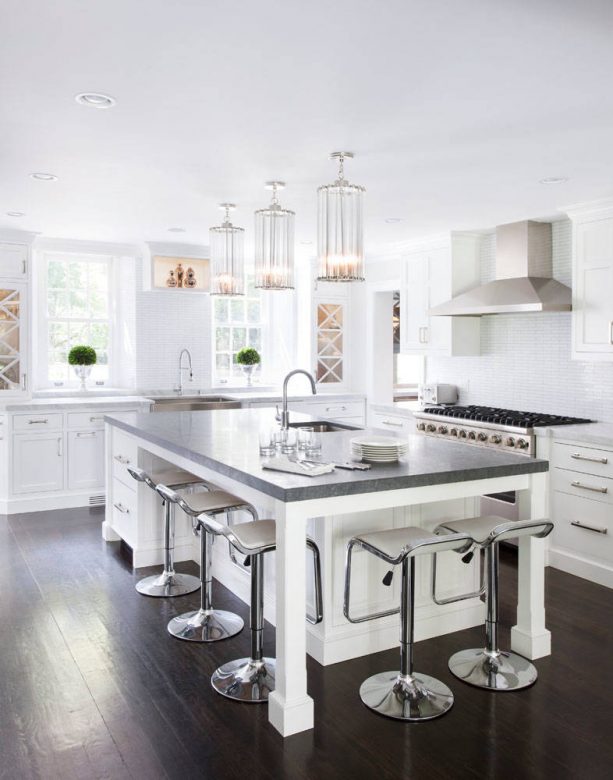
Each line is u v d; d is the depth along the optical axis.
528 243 5.17
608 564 4.05
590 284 4.57
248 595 3.76
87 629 3.41
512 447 4.66
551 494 4.41
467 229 5.65
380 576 3.17
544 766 2.29
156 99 2.72
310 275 7.39
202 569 3.46
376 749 2.39
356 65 2.38
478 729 2.52
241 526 2.91
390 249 6.74
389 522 3.18
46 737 2.45
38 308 6.61
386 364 7.45
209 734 2.48
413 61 2.35
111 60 2.35
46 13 2.01
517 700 2.73
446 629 3.41
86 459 5.99
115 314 7.02
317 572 2.92
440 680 2.90
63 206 4.85
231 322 7.65
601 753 2.37
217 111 2.86
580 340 4.65
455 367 6.29
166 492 3.52
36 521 5.46
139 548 4.38
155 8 1.98
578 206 4.59
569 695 2.78
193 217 5.24
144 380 6.85
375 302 7.32
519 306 4.79
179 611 3.65
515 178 3.97
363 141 3.27
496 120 2.96
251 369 7.49
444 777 2.23
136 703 2.70
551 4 1.96
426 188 4.21
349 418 7.33
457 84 2.56
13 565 4.39
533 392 5.48
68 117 2.94
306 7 1.97
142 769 2.27
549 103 2.76
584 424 4.64
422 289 6.14
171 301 6.95
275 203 4.25
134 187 4.26
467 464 2.98
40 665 3.02
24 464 5.75
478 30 2.12
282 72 2.45
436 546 2.58
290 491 2.46
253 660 2.89
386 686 2.79
